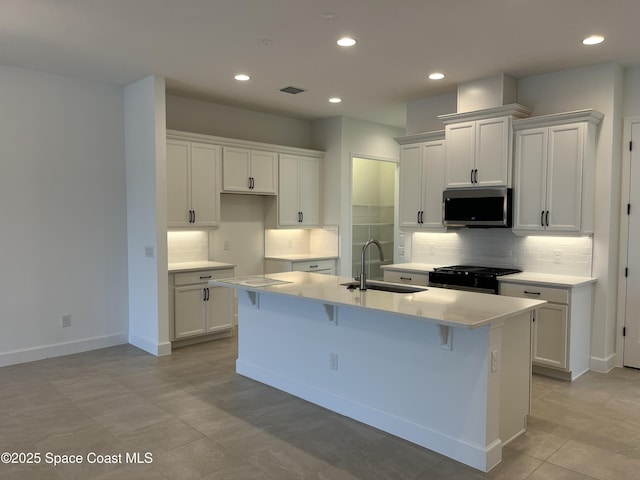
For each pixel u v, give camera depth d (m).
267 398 3.66
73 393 3.73
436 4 3.02
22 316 4.46
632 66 4.27
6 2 3.01
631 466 2.66
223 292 5.37
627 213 4.35
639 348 4.36
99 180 4.90
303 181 6.41
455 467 2.65
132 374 4.20
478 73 4.51
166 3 3.02
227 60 4.16
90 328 4.90
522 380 2.99
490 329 2.57
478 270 4.74
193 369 4.35
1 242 4.32
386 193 7.90
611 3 3.00
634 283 4.34
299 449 2.85
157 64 4.27
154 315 4.76
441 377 2.79
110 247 5.00
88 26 3.40
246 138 6.07
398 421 3.02
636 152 4.28
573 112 4.10
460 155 4.80
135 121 4.88
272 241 6.48
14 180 4.38
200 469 2.62
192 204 5.23
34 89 4.47
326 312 3.39
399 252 7.45
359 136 6.68
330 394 3.45
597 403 3.56
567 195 4.20
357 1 2.99
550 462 2.70
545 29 3.43
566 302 3.99
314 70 4.43
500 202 4.49
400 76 4.59
